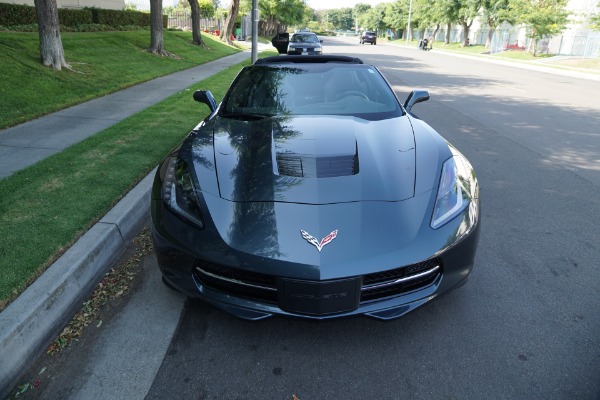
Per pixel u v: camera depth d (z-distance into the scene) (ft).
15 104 22.65
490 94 38.83
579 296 9.03
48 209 11.35
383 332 7.95
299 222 7.06
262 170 8.13
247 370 7.09
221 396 6.60
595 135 23.65
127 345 7.63
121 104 25.82
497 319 8.30
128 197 12.21
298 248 6.81
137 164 14.96
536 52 105.09
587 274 9.87
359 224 7.08
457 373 6.99
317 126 9.79
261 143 9.09
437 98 35.65
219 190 7.77
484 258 10.55
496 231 12.00
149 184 13.25
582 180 16.28
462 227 7.65
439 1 154.30
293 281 6.77
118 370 7.08
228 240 7.08
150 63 43.98
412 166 8.36
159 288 9.25
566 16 98.48
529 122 26.81
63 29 53.26
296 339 7.79
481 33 167.73
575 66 82.17
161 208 8.09
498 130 24.47
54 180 13.37
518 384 6.75
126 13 69.72
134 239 11.23
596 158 19.21
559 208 13.64
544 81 53.06
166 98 28.17
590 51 101.86
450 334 7.89
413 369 7.09
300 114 10.82
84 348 7.54
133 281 9.47
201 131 10.08
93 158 15.51
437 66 70.18
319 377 6.95
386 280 7.09
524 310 8.57
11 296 7.79
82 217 10.93
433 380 6.86
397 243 6.99
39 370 7.05
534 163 18.34
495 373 6.98
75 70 32.14
